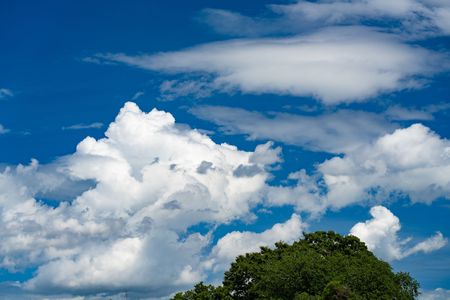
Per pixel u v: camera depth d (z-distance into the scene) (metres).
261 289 99.81
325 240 112.75
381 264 100.50
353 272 95.00
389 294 94.88
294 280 95.25
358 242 111.62
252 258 112.81
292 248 110.75
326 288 88.94
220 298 107.81
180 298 110.88
